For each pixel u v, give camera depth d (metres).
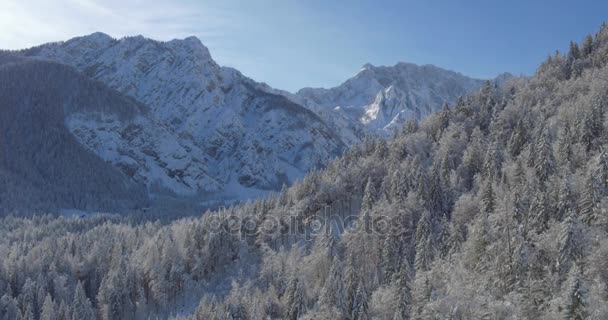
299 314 101.50
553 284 68.81
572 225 72.50
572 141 118.31
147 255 152.12
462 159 141.62
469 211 110.06
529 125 140.62
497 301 67.25
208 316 113.69
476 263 83.94
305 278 116.25
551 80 176.25
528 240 83.25
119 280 139.38
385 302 89.75
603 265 66.94
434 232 115.25
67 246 176.38
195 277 144.38
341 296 95.81
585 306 59.12
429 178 133.00
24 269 155.00
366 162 161.38
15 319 130.25
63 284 145.50
